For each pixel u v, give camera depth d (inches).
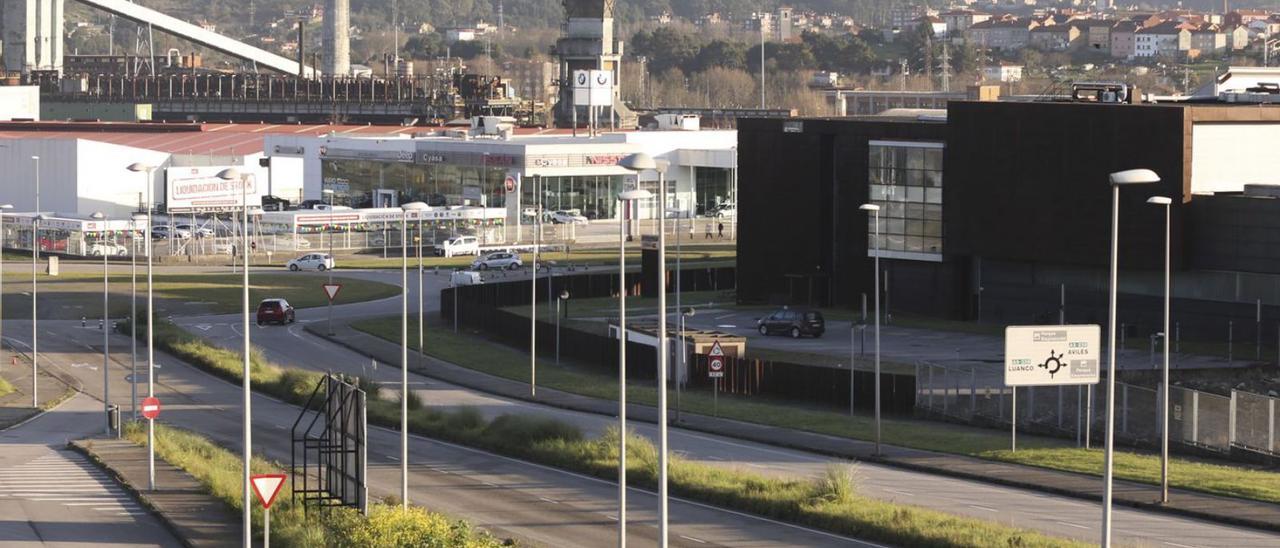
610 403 4367.6
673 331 4992.6
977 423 3934.5
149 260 3821.4
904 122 5984.3
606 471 3299.7
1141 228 5172.2
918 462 3405.5
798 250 6427.2
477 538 2476.6
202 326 6023.6
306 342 5649.6
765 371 4471.0
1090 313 5418.3
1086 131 5275.6
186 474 3289.9
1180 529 2706.7
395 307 6569.9
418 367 5068.9
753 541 2632.9
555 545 2588.6
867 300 6186.0
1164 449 2920.8
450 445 3740.2
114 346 5570.9
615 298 6815.9
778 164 6451.8
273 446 3732.8
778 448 3666.3
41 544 2591.0
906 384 4160.9
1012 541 2488.9
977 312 5841.5
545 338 5359.3
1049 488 3083.2
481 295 6274.6
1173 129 5093.5
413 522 2433.6
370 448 3676.2
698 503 3004.4
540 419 3747.5
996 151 5531.5
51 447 3794.3
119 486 3186.5
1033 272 5595.5
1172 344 5098.4
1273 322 4968.0
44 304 6491.1
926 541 2546.8
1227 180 5255.9
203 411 4333.2
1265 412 3344.0
